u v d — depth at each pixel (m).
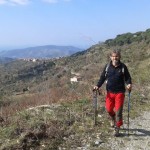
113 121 9.00
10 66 136.88
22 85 62.97
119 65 8.31
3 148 7.03
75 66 70.56
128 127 8.79
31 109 10.48
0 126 8.62
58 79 39.62
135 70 29.78
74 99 12.84
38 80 66.31
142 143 8.07
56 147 7.49
